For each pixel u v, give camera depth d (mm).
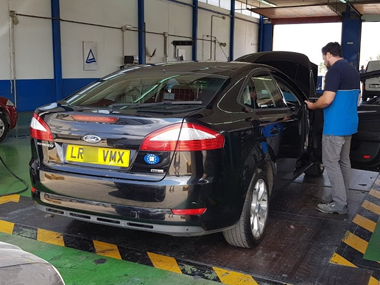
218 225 2674
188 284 2627
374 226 3660
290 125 3846
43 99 12422
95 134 2666
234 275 2754
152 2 16188
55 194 2824
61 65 12805
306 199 4395
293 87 4348
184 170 2520
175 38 17844
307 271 2828
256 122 3119
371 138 4082
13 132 8742
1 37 11023
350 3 18453
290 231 3516
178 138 2512
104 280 2658
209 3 19938
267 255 3057
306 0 20219
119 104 2922
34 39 11922
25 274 1443
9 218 3703
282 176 3734
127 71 3646
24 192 4449
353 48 22125
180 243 3240
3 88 11227
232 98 3039
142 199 2547
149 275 2734
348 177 4055
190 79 3199
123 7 14898
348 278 2742
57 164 2814
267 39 25031
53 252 3055
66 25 12828
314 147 4453
